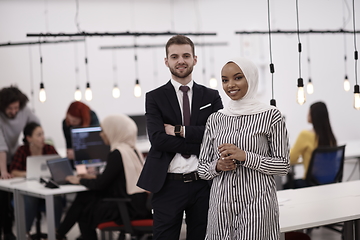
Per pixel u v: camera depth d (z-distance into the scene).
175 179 2.64
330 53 6.13
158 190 2.63
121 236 3.65
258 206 2.10
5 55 8.02
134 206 3.62
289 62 6.92
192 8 8.79
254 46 7.46
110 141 3.91
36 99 8.20
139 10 8.91
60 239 3.94
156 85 9.05
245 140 2.12
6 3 8.03
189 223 2.73
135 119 7.08
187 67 2.66
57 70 8.31
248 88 2.15
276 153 2.12
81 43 8.48
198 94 2.73
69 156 4.98
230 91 2.16
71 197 6.41
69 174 4.23
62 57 8.34
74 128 4.46
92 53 8.59
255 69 2.16
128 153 3.78
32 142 4.56
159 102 2.69
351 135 6.01
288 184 4.61
